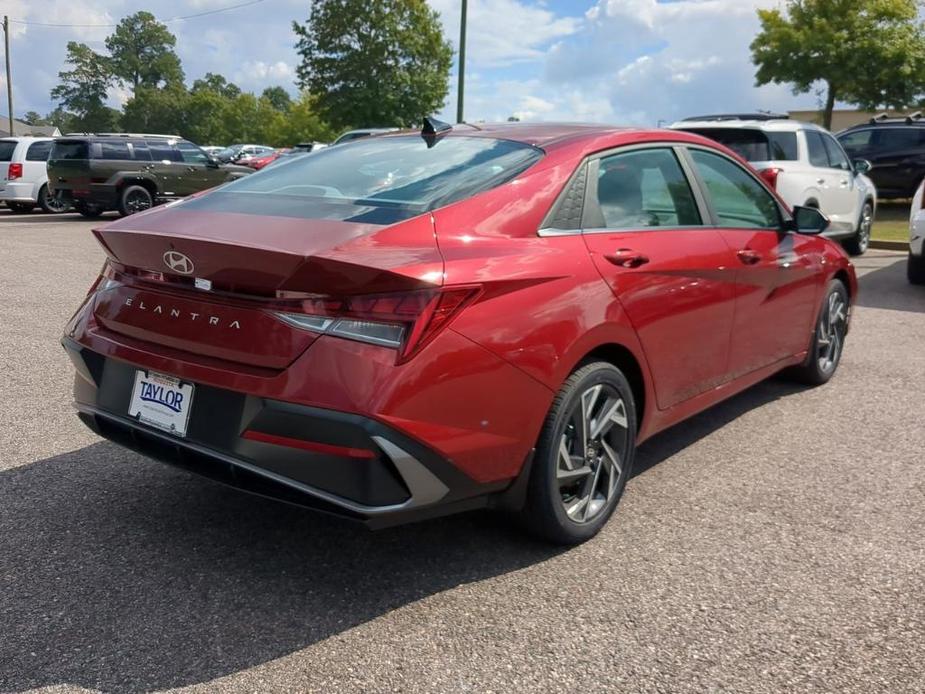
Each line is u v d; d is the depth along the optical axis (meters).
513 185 3.13
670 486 3.92
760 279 4.39
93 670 2.43
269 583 2.95
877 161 18.12
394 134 3.96
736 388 4.45
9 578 2.93
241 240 2.67
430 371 2.58
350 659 2.52
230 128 125.94
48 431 4.43
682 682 2.43
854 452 4.40
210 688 2.37
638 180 3.71
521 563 3.14
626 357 3.45
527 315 2.87
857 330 7.45
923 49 22.83
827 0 23.31
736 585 3.00
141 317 2.97
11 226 16.27
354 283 2.52
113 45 126.81
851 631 2.71
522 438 2.90
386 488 2.56
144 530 3.33
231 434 2.68
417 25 32.53
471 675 2.45
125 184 17.14
